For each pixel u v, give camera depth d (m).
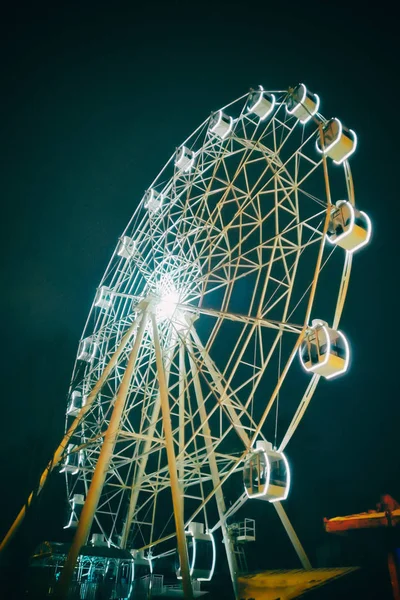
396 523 15.09
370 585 13.05
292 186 22.61
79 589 21.02
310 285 19.39
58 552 21.77
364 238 19.47
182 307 23.28
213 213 26.17
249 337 20.83
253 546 34.41
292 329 19.91
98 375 29.94
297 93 23.47
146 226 30.98
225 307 22.50
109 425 19.77
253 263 22.66
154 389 27.69
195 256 26.92
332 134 21.23
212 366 22.97
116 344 29.03
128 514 26.53
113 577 23.16
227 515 21.69
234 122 27.75
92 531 38.94
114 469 25.80
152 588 23.98
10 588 19.19
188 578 16.25
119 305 30.19
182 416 25.58
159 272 27.34
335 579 13.27
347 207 19.88
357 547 15.93
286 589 14.03
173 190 30.64
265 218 22.91
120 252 32.53
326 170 20.77
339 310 19.52
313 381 19.45
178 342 26.61
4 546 20.84
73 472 31.09
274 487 18.45
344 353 18.69
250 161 25.09
